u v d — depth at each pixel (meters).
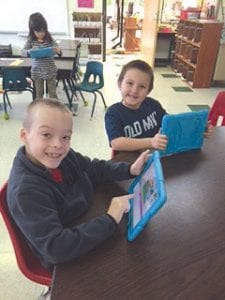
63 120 0.75
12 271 1.45
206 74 5.00
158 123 1.50
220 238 0.76
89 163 1.01
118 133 1.31
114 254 0.69
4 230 1.70
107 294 0.59
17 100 4.11
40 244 0.67
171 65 6.80
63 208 0.80
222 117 1.93
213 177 1.04
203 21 4.79
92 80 4.05
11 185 0.73
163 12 6.98
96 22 6.52
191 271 0.65
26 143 0.78
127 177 0.98
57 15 6.09
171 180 1.00
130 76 1.36
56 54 3.54
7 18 5.91
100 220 0.73
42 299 1.21
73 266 0.65
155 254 0.69
